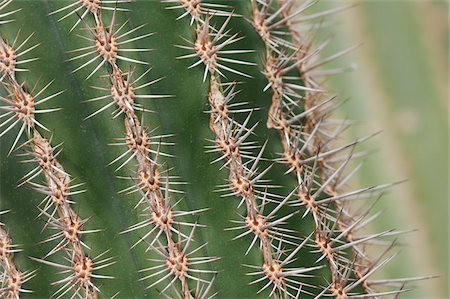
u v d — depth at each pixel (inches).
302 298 24.8
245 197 24.5
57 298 24.3
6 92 24.4
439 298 33.1
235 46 25.0
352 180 33.3
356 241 25.3
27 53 24.4
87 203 24.3
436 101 34.2
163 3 24.7
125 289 24.3
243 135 24.9
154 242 24.2
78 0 24.4
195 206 24.5
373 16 34.2
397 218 33.3
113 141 24.3
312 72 27.9
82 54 24.4
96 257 24.2
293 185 25.0
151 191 24.3
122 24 24.5
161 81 24.5
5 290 24.1
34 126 24.2
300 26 28.7
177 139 24.5
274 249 24.7
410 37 34.4
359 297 25.4
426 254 33.3
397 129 34.0
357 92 34.0
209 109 24.6
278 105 25.3
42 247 24.3
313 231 24.9
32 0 24.5
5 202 24.3
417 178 33.7
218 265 24.4
